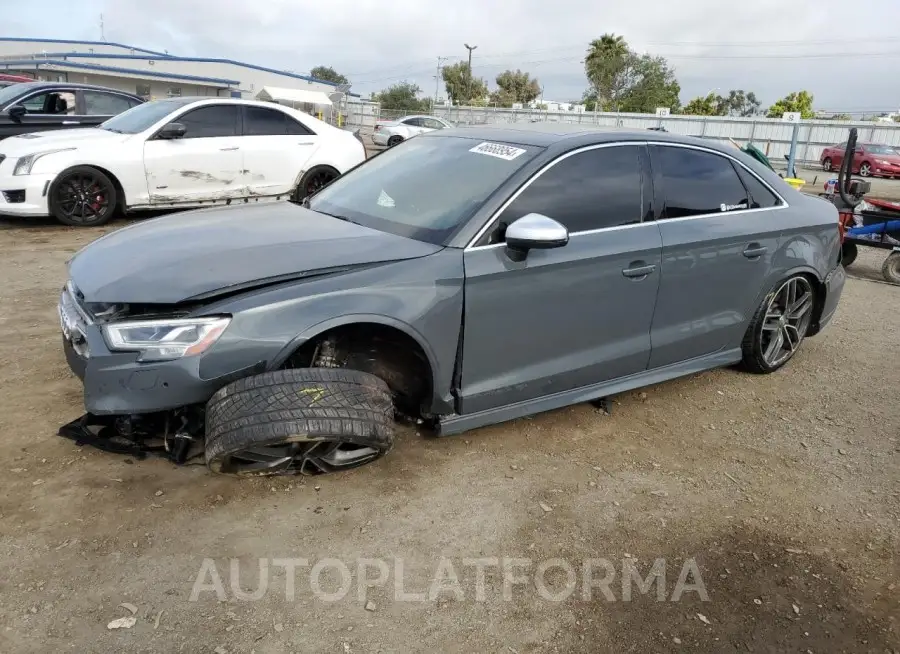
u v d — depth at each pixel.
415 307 3.04
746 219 4.31
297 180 9.93
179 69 44.66
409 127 28.48
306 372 2.79
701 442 3.92
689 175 4.11
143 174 8.90
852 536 3.13
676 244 3.88
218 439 2.67
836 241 4.95
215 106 9.37
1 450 3.26
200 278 2.82
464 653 2.34
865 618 2.63
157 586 2.51
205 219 3.66
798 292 4.84
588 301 3.61
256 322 2.74
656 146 3.99
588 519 3.11
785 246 4.52
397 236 3.37
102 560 2.61
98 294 2.77
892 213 8.48
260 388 2.69
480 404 3.40
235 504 3.00
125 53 48.03
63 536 2.72
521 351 3.46
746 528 3.14
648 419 4.15
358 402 2.80
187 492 3.05
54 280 6.24
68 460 3.21
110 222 9.34
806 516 3.27
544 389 3.62
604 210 3.68
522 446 3.69
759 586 2.77
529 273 3.35
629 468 3.57
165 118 9.09
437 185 3.67
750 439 4.00
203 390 2.75
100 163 8.64
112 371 2.71
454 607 2.54
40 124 10.41
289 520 2.93
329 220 3.64
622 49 60.75
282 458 2.85
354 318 2.89
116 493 3.00
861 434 4.14
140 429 3.07
